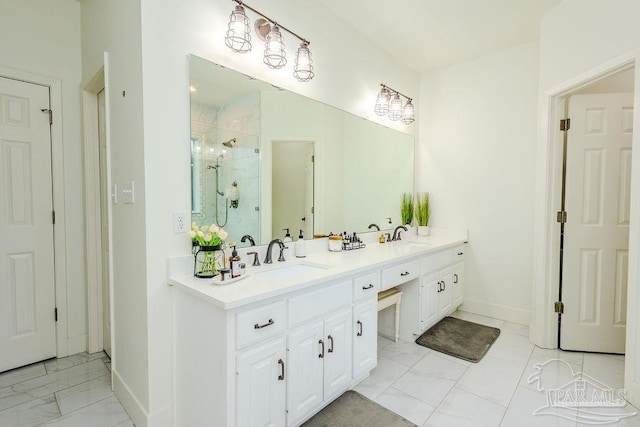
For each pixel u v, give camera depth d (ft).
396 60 10.90
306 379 5.34
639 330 5.98
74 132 7.89
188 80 5.57
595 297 8.21
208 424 4.64
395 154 11.01
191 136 5.64
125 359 5.98
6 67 6.92
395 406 5.99
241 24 5.98
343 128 8.86
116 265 6.27
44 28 7.39
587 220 8.20
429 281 9.02
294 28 7.40
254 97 6.64
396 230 10.88
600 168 8.09
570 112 8.21
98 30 6.79
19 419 5.60
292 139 7.49
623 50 6.32
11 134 7.05
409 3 7.95
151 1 5.11
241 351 4.38
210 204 5.94
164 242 5.30
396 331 8.78
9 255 7.09
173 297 5.38
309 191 7.95
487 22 8.77
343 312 6.09
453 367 7.45
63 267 7.80
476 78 10.89
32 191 7.35
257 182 6.79
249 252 6.57
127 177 5.64
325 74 8.27
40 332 7.55
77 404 6.04
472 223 11.10
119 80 5.82
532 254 9.94
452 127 11.47
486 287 10.86
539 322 8.61
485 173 10.78
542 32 8.50
